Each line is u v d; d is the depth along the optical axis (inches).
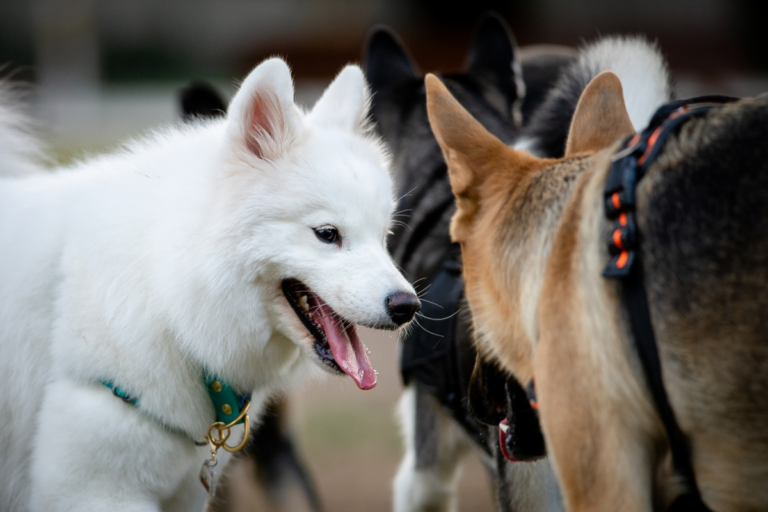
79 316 154.8
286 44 1256.8
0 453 167.5
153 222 157.6
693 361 105.2
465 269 153.0
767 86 987.3
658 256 108.7
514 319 136.8
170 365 155.6
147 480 156.9
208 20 1635.1
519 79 274.7
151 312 154.6
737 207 104.7
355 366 164.1
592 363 112.3
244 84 160.4
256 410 180.4
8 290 163.0
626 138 125.8
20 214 170.9
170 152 169.2
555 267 121.1
